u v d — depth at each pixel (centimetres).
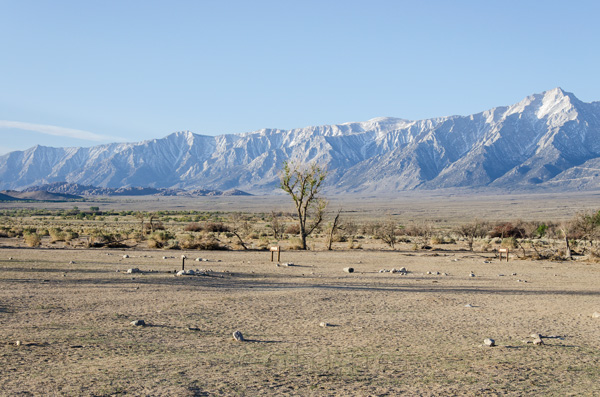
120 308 1639
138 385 852
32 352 1055
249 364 1009
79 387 834
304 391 845
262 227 9138
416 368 1005
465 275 2891
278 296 1950
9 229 6544
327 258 3909
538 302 1933
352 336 1309
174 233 7175
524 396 846
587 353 1155
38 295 1856
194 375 922
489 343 1212
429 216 16675
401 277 2734
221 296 1923
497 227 8000
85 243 4791
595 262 3800
